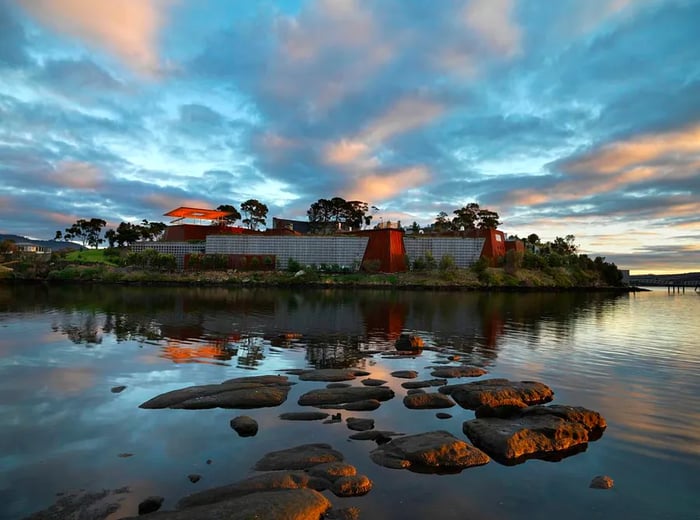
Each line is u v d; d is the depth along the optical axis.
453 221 165.38
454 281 118.06
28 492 10.02
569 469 11.70
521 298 87.88
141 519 8.38
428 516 9.36
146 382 19.75
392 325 41.66
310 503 9.01
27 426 14.17
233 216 170.25
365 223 186.75
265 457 11.67
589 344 32.47
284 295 83.94
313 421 14.85
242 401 16.44
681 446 13.30
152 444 12.82
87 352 26.28
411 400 16.88
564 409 14.97
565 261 157.12
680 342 34.22
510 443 12.42
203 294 82.62
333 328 39.03
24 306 54.88
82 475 10.89
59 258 142.62
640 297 123.56
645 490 10.70
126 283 115.56
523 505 9.91
